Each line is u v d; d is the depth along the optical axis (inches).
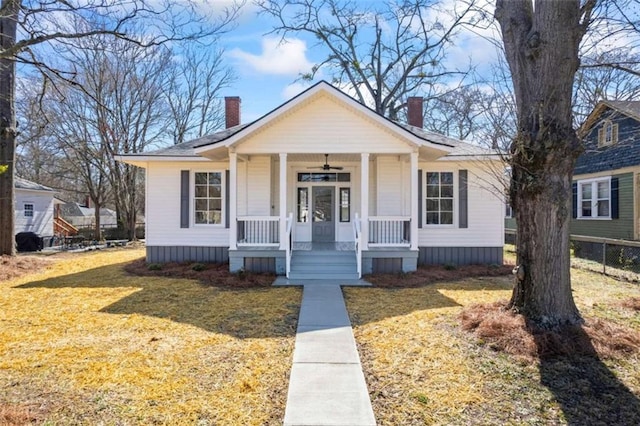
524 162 214.2
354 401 144.3
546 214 213.2
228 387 156.7
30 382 159.9
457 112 925.8
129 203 965.8
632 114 513.3
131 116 962.7
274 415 136.5
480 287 359.3
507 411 138.9
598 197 659.4
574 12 209.5
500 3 241.0
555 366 171.9
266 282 374.0
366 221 415.2
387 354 191.5
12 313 268.4
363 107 402.0
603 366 171.5
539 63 212.8
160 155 488.7
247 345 205.0
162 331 227.8
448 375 166.6
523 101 222.4
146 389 154.1
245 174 499.2
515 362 176.9
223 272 422.3
